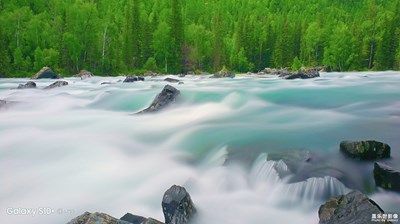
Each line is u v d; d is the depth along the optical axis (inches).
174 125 567.5
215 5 6520.7
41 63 2566.4
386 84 1047.6
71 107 792.9
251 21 4606.3
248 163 384.5
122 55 3120.1
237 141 453.7
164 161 425.4
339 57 3467.0
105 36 3117.6
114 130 552.7
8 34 2719.0
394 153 385.1
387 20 3543.3
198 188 359.3
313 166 357.7
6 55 2368.4
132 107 778.8
